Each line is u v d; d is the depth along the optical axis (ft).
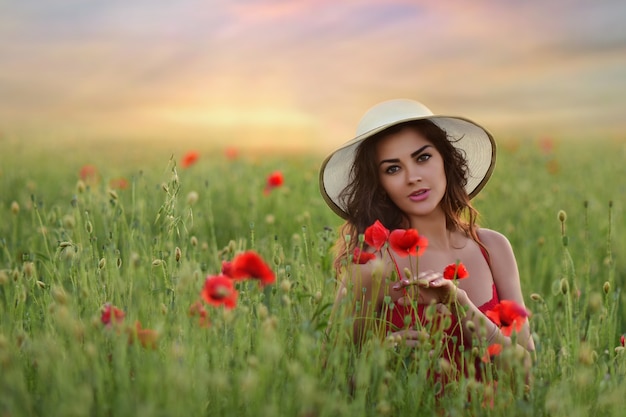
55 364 7.46
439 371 8.21
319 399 7.06
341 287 9.63
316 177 24.56
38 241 14.75
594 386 8.45
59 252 10.08
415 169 9.77
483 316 8.96
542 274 14.75
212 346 8.03
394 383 8.16
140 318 8.82
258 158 30.89
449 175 10.16
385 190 10.15
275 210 19.56
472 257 10.19
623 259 16.69
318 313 8.46
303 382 7.09
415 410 7.90
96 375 7.15
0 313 8.76
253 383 6.96
